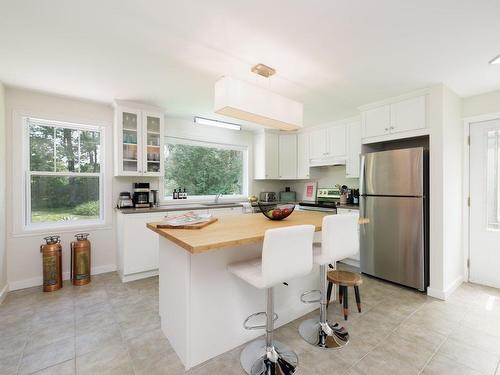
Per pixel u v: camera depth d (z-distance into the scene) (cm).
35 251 301
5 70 240
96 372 161
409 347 186
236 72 244
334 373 161
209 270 173
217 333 178
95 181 348
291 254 150
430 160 274
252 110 192
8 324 216
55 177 322
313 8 156
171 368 165
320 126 450
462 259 312
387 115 311
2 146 271
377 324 217
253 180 511
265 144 482
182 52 208
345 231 189
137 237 318
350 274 231
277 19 166
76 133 335
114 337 198
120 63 227
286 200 518
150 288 293
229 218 233
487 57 214
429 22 169
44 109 304
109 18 165
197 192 450
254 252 199
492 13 159
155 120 356
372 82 264
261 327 173
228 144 475
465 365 168
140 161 342
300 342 193
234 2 150
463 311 239
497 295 273
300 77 253
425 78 255
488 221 298
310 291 225
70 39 189
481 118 296
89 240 334
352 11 158
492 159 294
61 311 238
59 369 164
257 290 199
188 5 153
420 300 262
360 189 332
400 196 294
